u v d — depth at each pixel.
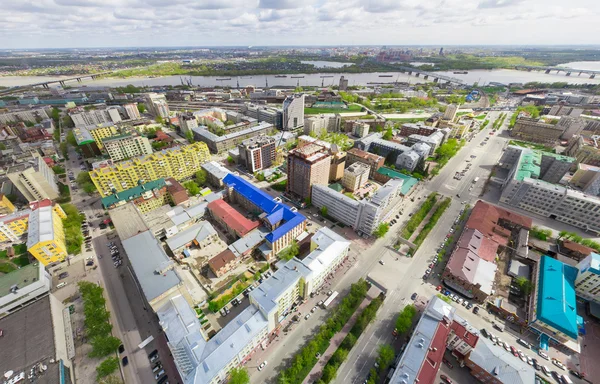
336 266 151.88
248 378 98.50
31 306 119.00
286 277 122.75
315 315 129.75
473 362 103.69
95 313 120.75
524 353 114.62
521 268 150.50
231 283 145.00
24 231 171.62
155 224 177.88
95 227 184.50
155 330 123.25
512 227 177.25
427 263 158.25
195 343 102.75
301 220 173.75
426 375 92.44
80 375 107.00
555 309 117.88
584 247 155.88
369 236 178.38
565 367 109.75
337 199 185.25
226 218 178.88
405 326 116.94
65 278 148.12
